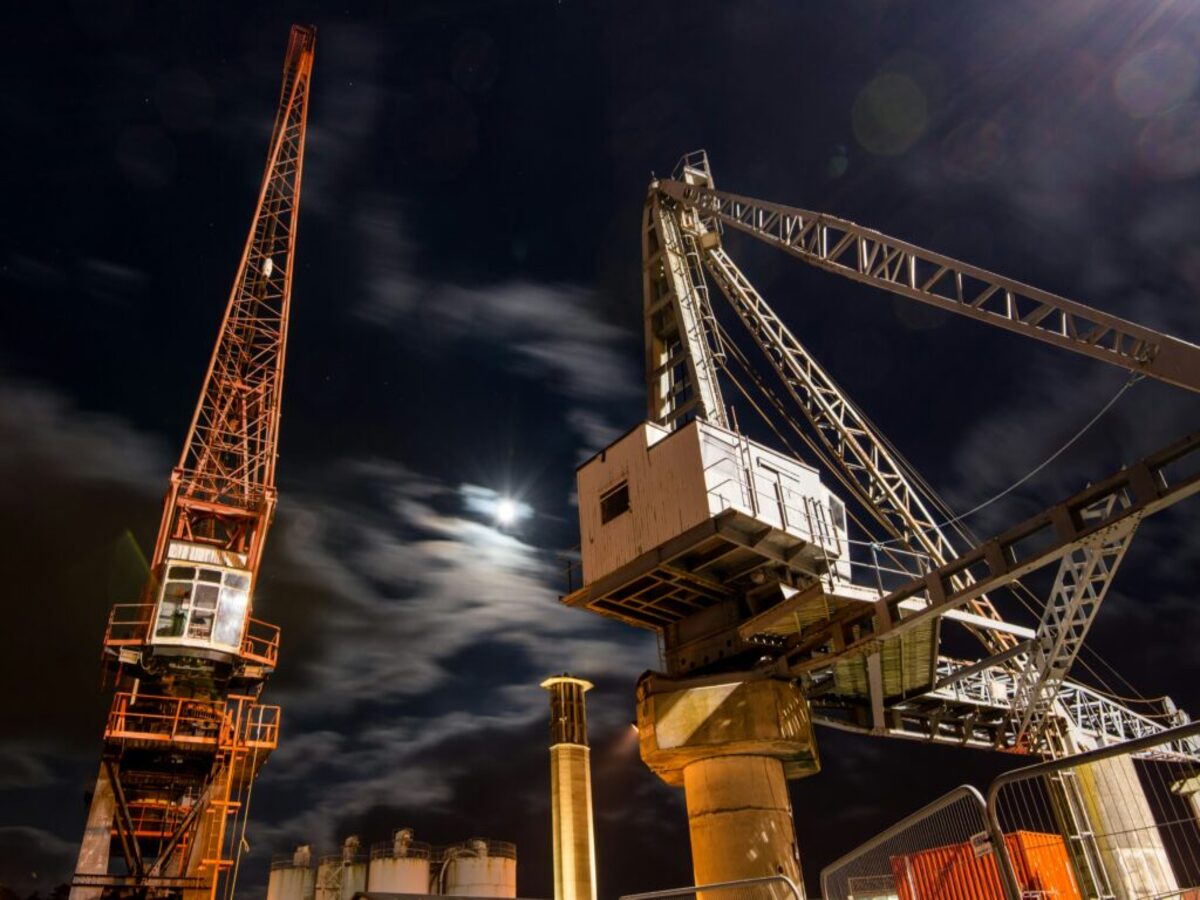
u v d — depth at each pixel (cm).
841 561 2717
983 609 3916
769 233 3058
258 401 5788
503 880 6612
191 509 5044
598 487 2745
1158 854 1276
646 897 1238
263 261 6284
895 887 1314
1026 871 1396
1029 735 3566
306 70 7131
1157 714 4066
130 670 4419
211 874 4034
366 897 5056
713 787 2356
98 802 4081
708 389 3086
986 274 2398
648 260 3484
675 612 2747
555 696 3762
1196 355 1908
